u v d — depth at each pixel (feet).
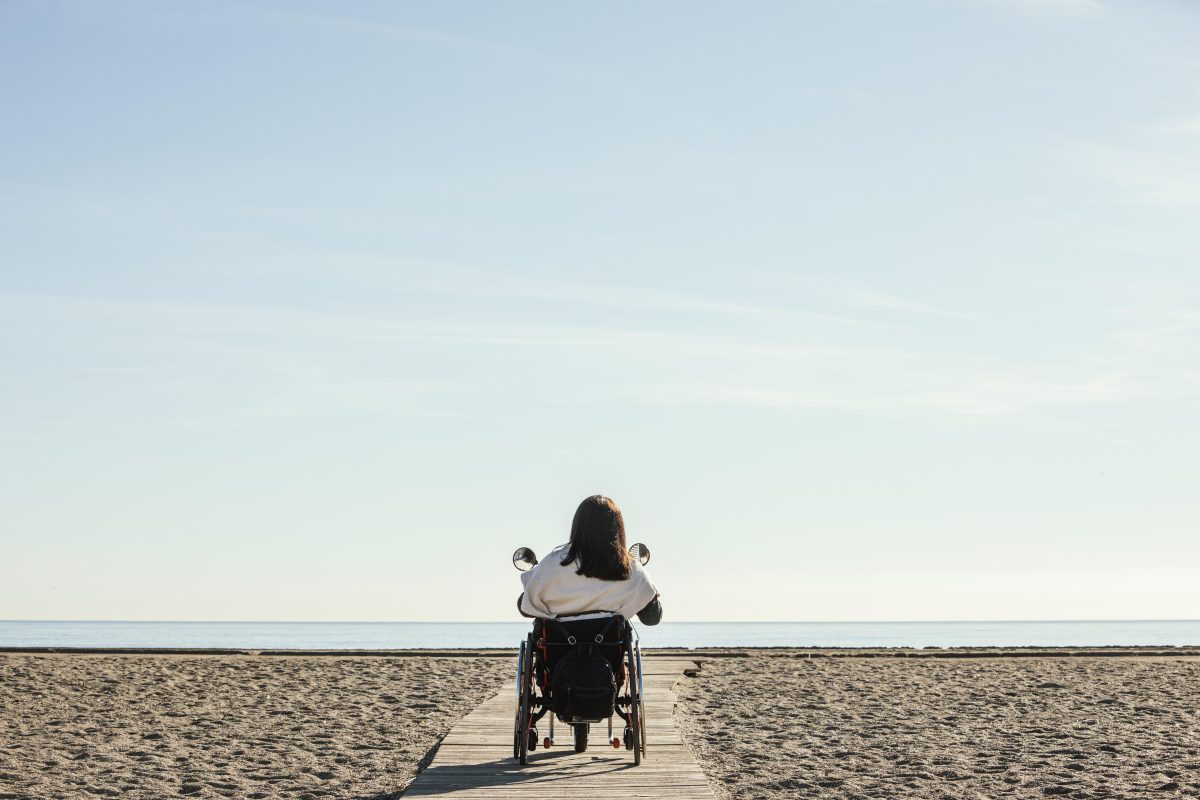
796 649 65.98
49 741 30.53
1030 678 47.98
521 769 23.34
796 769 26.89
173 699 39.93
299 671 50.85
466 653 62.75
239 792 24.18
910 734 32.24
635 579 22.68
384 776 26.14
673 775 22.58
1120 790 24.13
